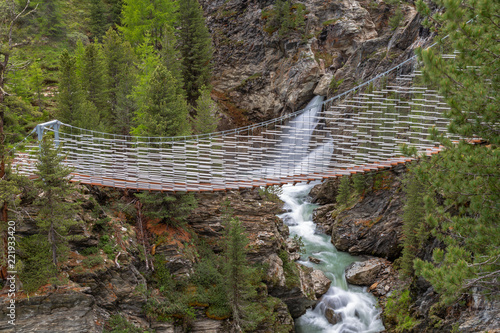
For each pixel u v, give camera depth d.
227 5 61.28
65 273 18.42
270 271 26.38
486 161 11.53
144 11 45.97
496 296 12.86
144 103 29.66
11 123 26.53
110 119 34.50
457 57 12.32
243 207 29.66
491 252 11.82
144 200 23.70
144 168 23.56
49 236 17.34
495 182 11.84
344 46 50.66
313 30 52.69
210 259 25.66
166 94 25.34
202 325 21.83
